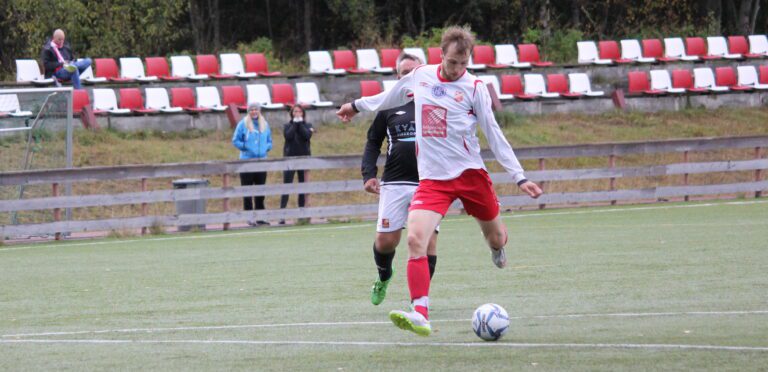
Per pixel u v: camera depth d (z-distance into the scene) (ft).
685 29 450.30
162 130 289.12
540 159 231.09
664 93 342.64
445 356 67.56
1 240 184.55
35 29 382.01
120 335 80.28
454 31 73.41
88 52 402.11
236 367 65.62
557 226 181.88
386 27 474.90
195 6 469.16
